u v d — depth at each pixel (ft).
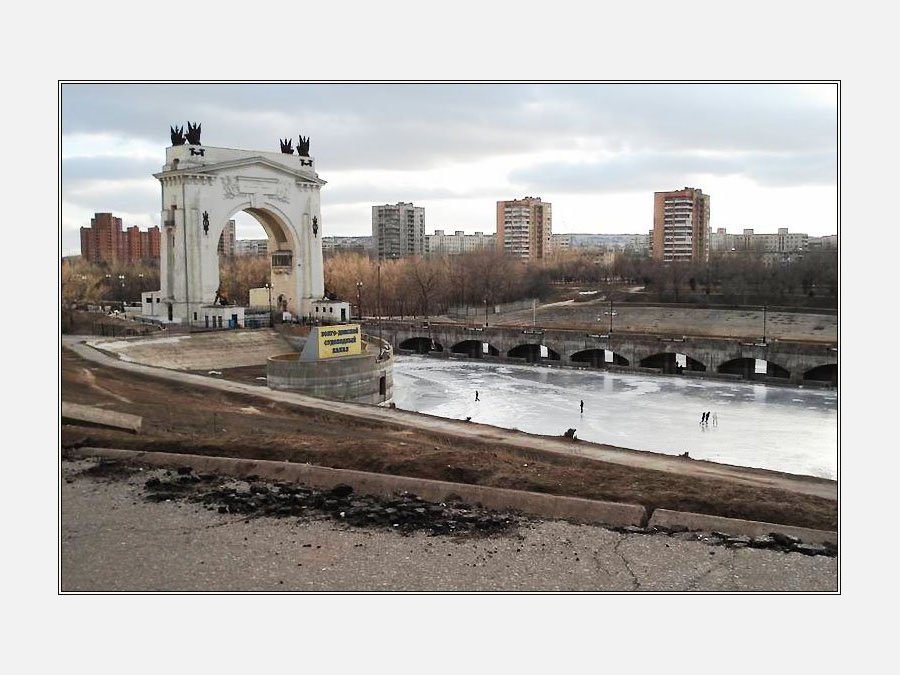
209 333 364.79
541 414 308.60
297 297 448.24
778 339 476.54
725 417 301.02
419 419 196.54
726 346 391.45
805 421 292.61
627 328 574.56
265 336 381.81
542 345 467.11
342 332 295.89
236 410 202.49
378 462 139.54
